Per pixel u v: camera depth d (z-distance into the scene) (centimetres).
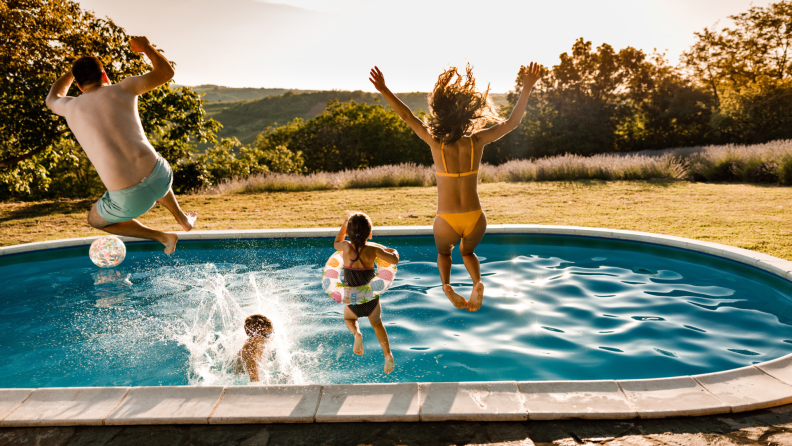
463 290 718
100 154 335
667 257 852
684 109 3700
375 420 334
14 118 1647
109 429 333
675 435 312
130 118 345
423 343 541
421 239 998
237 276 812
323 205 1457
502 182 1903
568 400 346
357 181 1950
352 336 565
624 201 1341
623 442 305
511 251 927
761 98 2875
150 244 1020
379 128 4872
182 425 336
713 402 339
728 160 1831
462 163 365
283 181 1958
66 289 752
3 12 1586
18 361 514
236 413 340
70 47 1712
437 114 361
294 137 5028
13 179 1955
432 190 1714
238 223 1195
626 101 4006
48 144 1767
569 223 1072
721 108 3114
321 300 694
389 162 4812
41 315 644
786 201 1238
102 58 1731
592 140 3744
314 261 902
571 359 491
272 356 508
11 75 1557
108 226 375
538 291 704
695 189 1522
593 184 1706
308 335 570
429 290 723
